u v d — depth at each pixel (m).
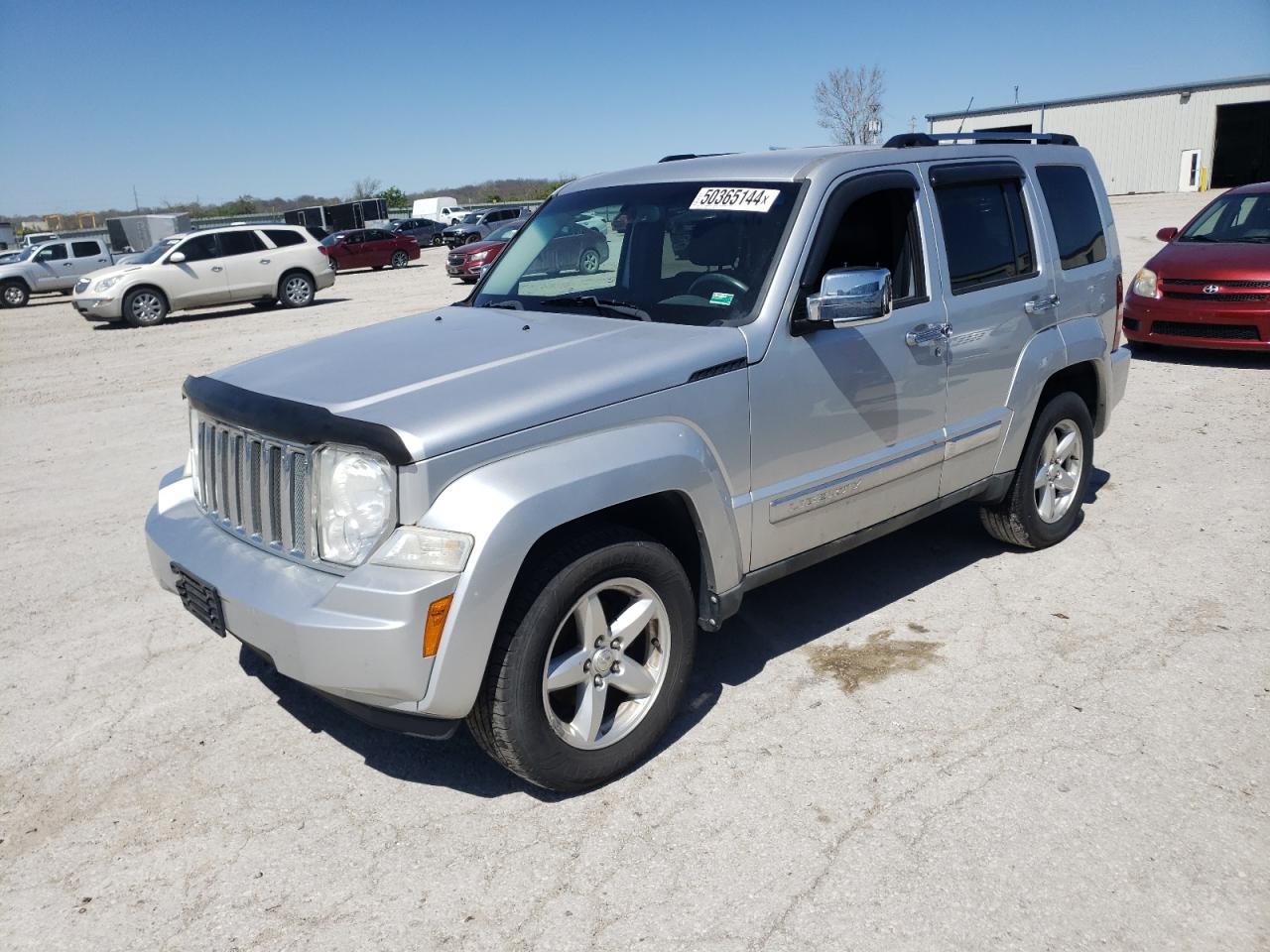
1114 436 7.27
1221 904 2.66
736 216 3.86
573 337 3.56
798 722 3.64
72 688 4.11
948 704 3.72
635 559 3.19
